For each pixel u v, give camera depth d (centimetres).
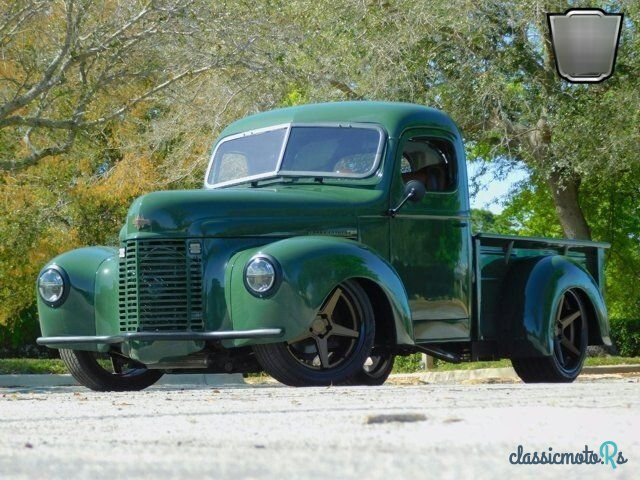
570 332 1105
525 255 1088
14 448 278
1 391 1372
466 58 2398
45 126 2128
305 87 2450
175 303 877
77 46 2211
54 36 2300
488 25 2328
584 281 1082
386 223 948
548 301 1032
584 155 2341
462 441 288
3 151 2827
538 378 1078
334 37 2408
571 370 1090
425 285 962
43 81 2106
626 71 2330
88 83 2383
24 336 3378
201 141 2638
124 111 2244
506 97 2383
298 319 824
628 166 2377
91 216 2959
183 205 885
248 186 998
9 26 2253
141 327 882
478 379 1838
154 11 2133
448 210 989
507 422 353
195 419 412
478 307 1012
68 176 2933
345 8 2392
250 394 680
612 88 2331
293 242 848
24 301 2839
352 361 861
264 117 1031
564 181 2675
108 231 2981
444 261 979
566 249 1141
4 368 2120
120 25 2236
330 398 582
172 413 462
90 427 375
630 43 2297
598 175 2447
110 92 2550
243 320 840
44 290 955
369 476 208
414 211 965
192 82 2616
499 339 1041
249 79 2438
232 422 389
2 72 2330
